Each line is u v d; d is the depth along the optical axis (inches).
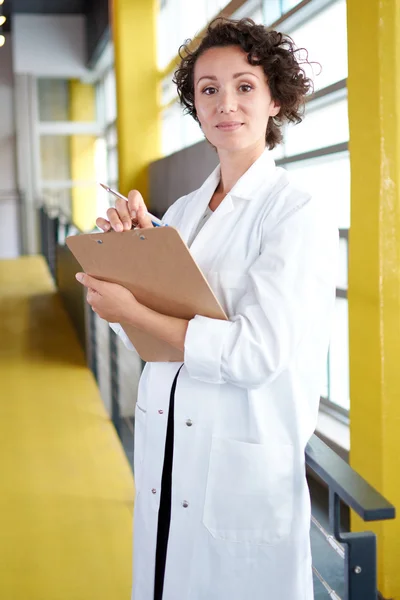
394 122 101.7
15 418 148.8
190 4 261.3
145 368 48.1
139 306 40.3
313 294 36.9
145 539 44.7
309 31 163.0
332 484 35.6
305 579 40.9
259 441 39.8
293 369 39.6
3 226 445.4
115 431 140.9
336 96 146.9
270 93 42.8
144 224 39.4
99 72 425.1
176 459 41.6
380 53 100.0
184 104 50.0
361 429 113.7
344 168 150.1
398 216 104.3
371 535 34.0
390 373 107.4
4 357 197.8
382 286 105.6
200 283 37.4
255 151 43.4
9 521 99.2
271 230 39.6
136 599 46.3
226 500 40.4
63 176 450.6
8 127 441.7
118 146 307.7
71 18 420.5
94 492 109.3
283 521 40.2
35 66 421.1
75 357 197.8
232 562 40.9
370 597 34.1
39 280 306.8
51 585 81.1
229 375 37.4
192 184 236.8
